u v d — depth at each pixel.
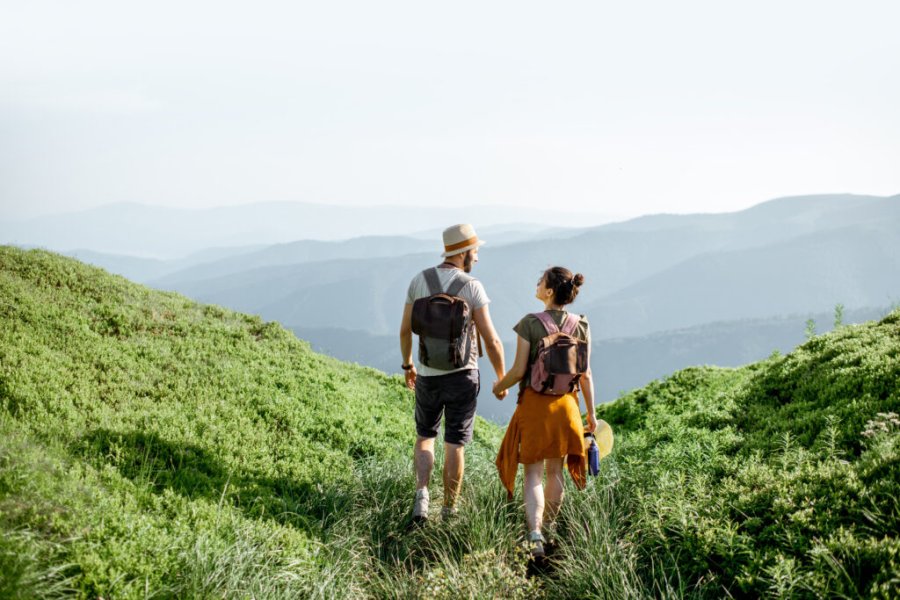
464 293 5.53
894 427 5.37
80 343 7.59
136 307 10.08
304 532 5.05
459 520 5.50
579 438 5.12
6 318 7.63
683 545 4.73
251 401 7.71
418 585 4.62
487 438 9.91
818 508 4.54
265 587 4.07
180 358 8.46
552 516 5.33
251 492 5.54
